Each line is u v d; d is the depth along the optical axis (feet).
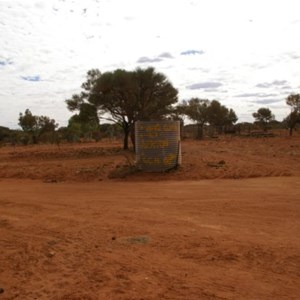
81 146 175.11
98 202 46.16
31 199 50.01
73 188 60.44
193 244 27.48
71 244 28.55
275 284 20.47
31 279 22.03
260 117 302.86
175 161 74.49
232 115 307.78
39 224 35.37
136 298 19.01
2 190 60.03
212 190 51.75
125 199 47.75
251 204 41.04
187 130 323.16
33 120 223.92
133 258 24.99
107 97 126.11
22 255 26.35
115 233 31.19
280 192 47.50
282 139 187.62
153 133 73.41
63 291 20.18
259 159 89.10
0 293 20.17
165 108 137.28
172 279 21.34
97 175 74.54
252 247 26.40
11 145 220.84
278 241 27.71
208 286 20.30
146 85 127.75
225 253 25.38
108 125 283.18
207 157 96.22
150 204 43.62
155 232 30.99
